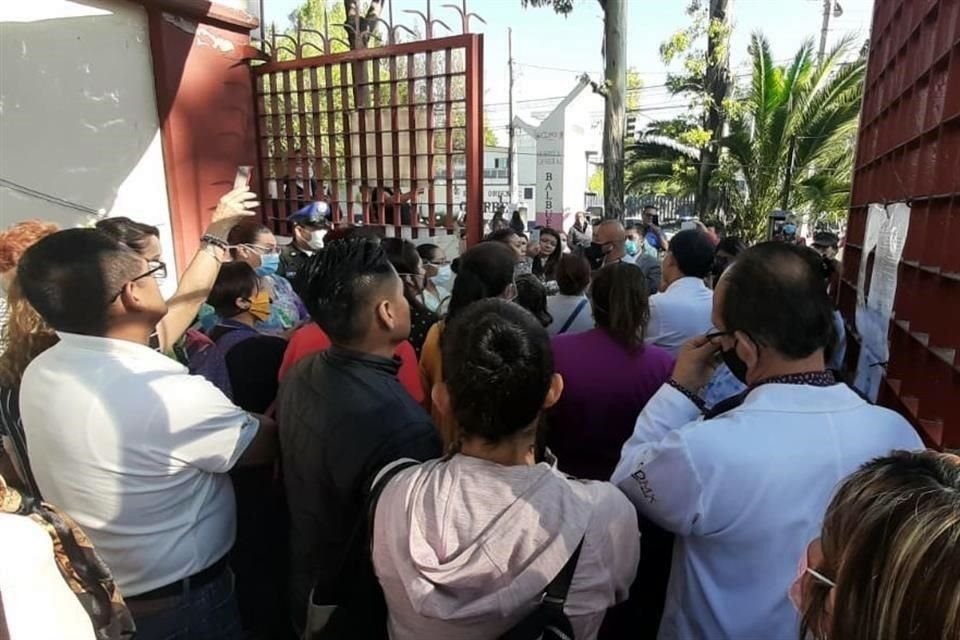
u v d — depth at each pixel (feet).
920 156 7.93
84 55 14.10
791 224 30.40
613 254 15.08
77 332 4.35
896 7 10.43
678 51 46.26
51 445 4.19
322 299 4.66
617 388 6.10
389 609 3.59
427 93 15.60
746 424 3.73
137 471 4.21
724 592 3.84
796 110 46.75
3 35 12.75
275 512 5.80
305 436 4.54
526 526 3.19
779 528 3.59
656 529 5.02
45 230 5.75
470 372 3.38
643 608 5.17
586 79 43.45
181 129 16.08
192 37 16.12
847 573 1.97
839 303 15.07
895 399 8.25
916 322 7.58
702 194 51.13
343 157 17.39
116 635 3.14
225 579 4.92
